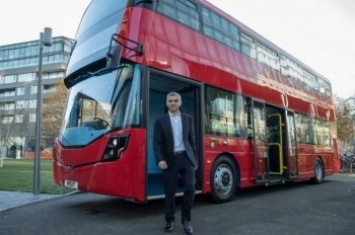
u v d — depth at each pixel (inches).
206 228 221.0
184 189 210.2
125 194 226.7
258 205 309.9
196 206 300.8
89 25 296.4
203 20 326.6
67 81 306.7
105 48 259.0
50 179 528.1
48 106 1460.4
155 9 269.6
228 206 301.7
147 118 243.1
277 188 468.1
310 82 561.9
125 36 252.7
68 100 294.0
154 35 262.5
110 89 251.1
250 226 227.5
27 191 393.7
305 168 492.7
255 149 366.0
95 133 242.2
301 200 344.5
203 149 295.4
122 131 232.5
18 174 614.9
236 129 343.6
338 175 815.7
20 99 3221.0
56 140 284.2
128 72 246.7
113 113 240.2
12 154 2256.4
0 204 308.0
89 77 273.6
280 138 440.8
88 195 369.1
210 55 322.7
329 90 649.0
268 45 440.8
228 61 348.2
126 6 264.5
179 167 211.2
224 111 329.4
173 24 285.4
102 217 252.8
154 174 319.9
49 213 267.7
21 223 234.2
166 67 267.6
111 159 229.9
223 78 333.7
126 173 228.2
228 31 362.3
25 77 3284.9
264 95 402.6
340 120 1467.8
